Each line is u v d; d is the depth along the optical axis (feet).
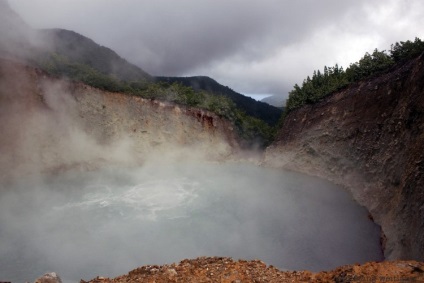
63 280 44.45
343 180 98.58
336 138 110.73
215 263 31.89
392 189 66.59
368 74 110.52
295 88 167.73
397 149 70.74
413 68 78.13
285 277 27.86
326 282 25.52
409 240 46.09
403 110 74.49
